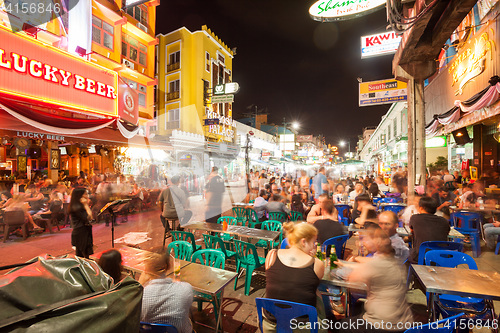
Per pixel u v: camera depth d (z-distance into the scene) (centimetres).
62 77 836
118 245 596
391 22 530
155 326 200
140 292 124
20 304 93
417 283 375
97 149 1238
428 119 1270
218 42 2569
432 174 1231
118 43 1376
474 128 920
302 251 234
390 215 348
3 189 780
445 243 340
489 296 214
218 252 342
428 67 720
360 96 934
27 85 733
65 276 114
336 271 270
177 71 2258
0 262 488
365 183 1143
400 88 891
